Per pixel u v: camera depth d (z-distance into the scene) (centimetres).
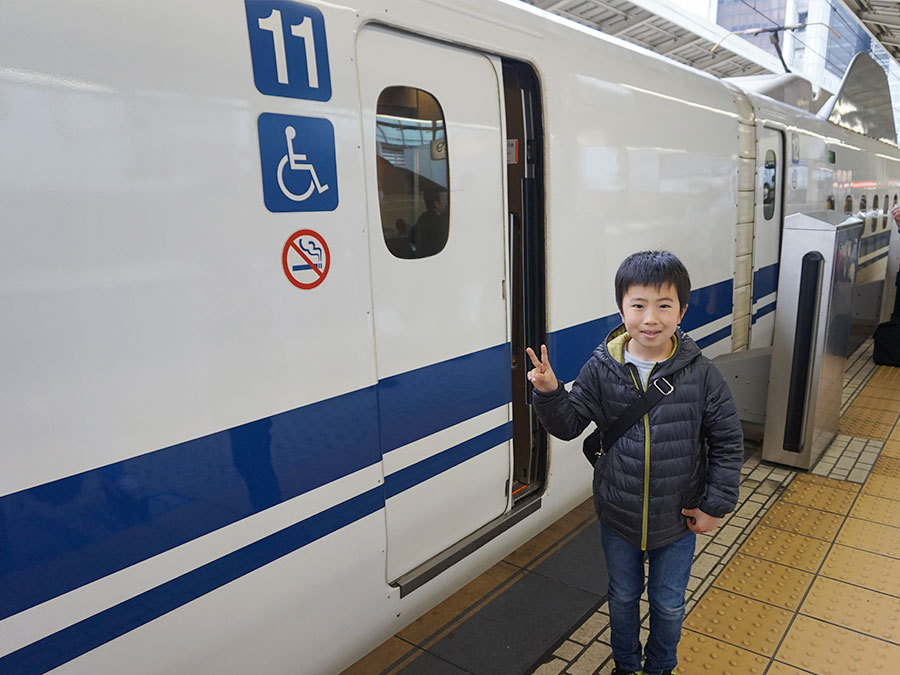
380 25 204
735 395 426
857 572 290
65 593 141
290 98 175
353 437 200
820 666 233
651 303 181
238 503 171
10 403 131
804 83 652
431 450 233
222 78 160
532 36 267
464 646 246
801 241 371
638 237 343
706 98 409
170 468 156
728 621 259
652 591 207
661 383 187
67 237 136
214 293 161
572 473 317
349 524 202
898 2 717
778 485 379
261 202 170
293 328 179
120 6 143
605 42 321
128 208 145
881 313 806
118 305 145
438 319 231
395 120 211
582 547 313
